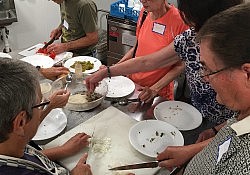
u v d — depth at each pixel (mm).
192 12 1130
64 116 1420
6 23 3250
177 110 1501
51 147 1232
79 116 1456
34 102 811
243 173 592
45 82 1696
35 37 3822
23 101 763
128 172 1104
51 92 1424
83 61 2049
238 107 672
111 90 1665
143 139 1263
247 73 598
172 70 1889
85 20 2541
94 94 1558
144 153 1170
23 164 843
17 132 807
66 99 1332
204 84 1391
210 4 1085
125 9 3018
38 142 1268
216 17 633
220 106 1416
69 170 1117
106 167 1125
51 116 1406
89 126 1352
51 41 2537
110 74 1620
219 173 671
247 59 581
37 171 878
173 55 1515
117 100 1592
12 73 757
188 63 1442
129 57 2156
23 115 787
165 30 1897
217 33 607
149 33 1989
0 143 815
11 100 736
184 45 1410
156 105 1549
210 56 636
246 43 574
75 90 1619
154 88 1802
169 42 1889
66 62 2025
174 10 1891
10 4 3258
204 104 1487
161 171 1120
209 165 823
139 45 2078
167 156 1116
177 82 2430
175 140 1267
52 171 1008
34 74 820
